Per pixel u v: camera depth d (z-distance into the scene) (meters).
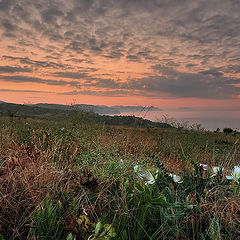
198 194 1.78
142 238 1.53
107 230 1.21
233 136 13.13
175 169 3.37
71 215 1.59
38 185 2.03
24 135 4.68
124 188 1.81
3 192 1.81
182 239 1.52
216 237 1.38
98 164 2.87
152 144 7.06
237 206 1.68
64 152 3.48
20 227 1.50
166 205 1.45
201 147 7.60
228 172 2.31
